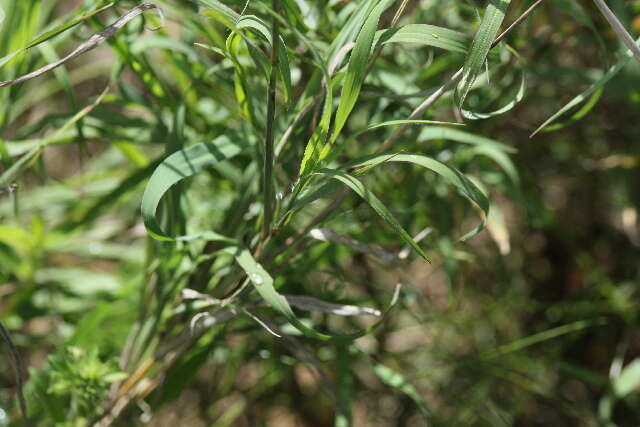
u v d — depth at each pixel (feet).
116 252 2.90
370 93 2.25
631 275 3.24
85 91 3.72
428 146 2.58
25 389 2.53
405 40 2.00
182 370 2.47
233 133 2.21
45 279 2.81
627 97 2.65
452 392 2.97
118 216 3.30
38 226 2.67
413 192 2.56
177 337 2.30
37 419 2.50
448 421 2.95
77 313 2.83
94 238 2.94
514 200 2.79
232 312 2.22
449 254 2.68
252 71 2.41
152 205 2.02
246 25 1.95
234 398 3.25
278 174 2.42
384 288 2.77
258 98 2.37
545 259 3.47
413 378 2.82
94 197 2.89
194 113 2.58
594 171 3.12
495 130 2.84
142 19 2.33
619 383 2.73
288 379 3.13
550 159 3.12
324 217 2.18
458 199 2.78
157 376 2.38
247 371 3.33
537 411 3.34
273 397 3.13
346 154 2.57
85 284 2.81
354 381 3.00
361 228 2.52
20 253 2.85
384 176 2.60
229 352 2.77
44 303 2.81
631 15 2.63
